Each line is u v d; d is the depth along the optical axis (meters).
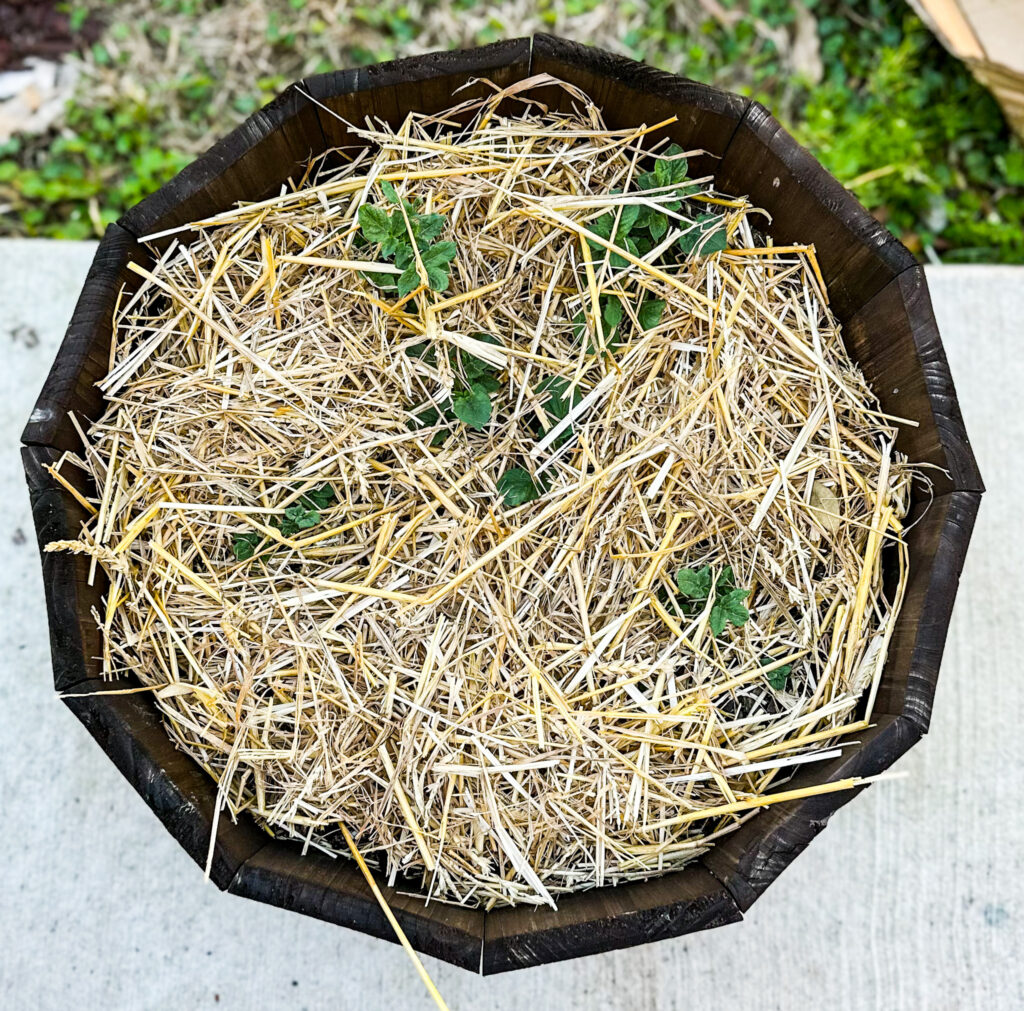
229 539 0.64
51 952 0.76
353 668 0.63
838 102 0.97
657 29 0.98
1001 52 0.85
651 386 0.65
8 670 0.79
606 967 0.76
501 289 0.65
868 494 0.64
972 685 0.79
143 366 0.64
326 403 0.64
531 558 0.63
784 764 0.61
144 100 0.97
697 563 0.65
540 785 0.62
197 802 0.59
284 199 0.64
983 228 0.94
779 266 0.67
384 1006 0.75
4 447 0.81
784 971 0.76
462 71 0.61
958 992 0.76
